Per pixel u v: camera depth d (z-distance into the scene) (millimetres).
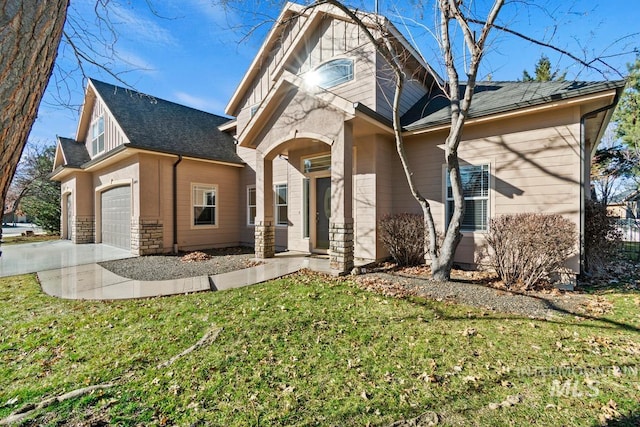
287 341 3418
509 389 2520
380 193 7816
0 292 5441
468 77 5191
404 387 2582
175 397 2477
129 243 10227
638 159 13383
